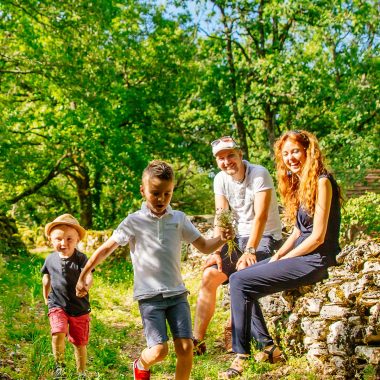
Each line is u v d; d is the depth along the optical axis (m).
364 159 15.47
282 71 19.48
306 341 4.81
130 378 4.77
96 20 16.08
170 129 22.78
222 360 5.15
